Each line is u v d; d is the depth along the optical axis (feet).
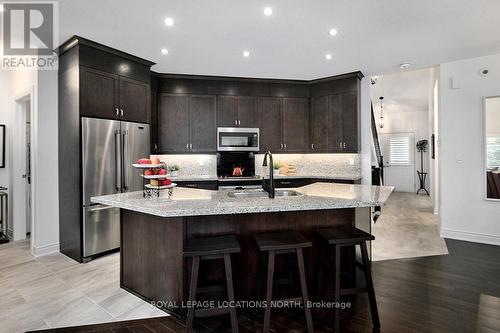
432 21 9.41
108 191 11.29
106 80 11.40
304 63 13.55
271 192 7.60
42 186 11.36
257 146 16.22
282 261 7.67
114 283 8.87
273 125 16.56
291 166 16.98
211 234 7.23
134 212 8.09
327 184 10.73
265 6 8.43
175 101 15.46
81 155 10.56
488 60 12.60
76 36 10.29
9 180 13.80
